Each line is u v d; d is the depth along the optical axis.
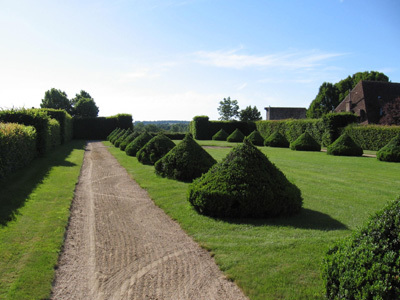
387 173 12.60
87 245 5.32
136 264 4.59
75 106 65.56
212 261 4.64
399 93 39.72
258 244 5.14
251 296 3.66
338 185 10.08
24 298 3.57
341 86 55.94
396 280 2.72
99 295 3.77
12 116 16.69
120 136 29.81
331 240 5.23
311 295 3.61
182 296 3.73
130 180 11.22
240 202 6.39
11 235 5.39
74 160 16.81
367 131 25.47
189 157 10.68
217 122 44.66
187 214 6.91
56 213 6.85
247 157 6.86
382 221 3.10
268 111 60.22
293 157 18.92
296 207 6.73
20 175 11.07
